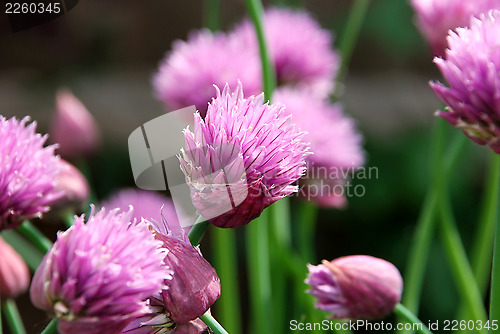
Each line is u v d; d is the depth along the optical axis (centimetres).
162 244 27
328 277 34
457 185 105
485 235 53
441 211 48
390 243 108
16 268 36
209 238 88
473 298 48
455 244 48
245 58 50
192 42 52
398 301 34
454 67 29
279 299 51
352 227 108
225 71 49
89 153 53
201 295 28
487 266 56
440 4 40
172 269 28
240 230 103
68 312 26
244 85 49
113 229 26
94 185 102
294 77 57
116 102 110
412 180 108
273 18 58
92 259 26
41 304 26
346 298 33
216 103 28
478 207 105
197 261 28
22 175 30
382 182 108
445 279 99
